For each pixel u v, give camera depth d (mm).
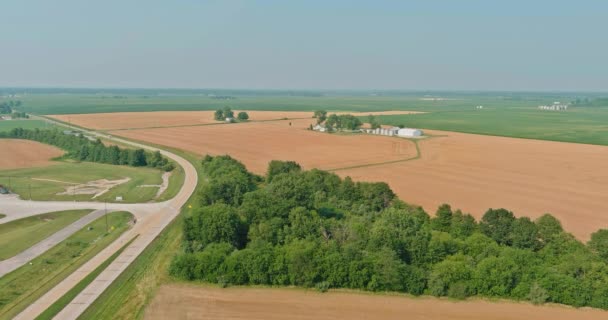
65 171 163000
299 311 58875
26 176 153000
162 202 118500
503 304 61312
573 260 66562
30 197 124500
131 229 96062
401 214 79438
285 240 77250
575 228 96750
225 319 56844
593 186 130375
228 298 62500
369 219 85625
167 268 72000
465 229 80875
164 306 60312
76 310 61250
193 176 150375
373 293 64250
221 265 67375
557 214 105625
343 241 75000
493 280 63094
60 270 75938
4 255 83688
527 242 75062
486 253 69812
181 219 102312
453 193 123250
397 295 63719
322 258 66375
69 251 86062
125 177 153750
